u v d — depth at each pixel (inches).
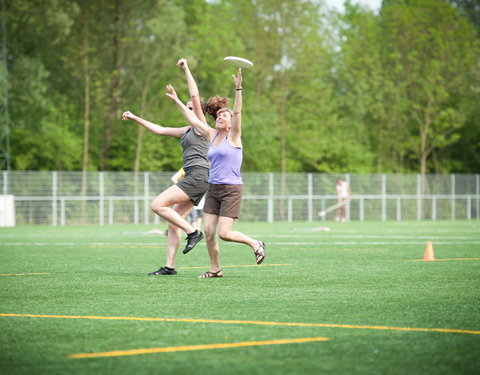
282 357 204.8
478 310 291.1
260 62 1909.4
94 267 494.3
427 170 2418.8
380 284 385.1
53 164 1866.4
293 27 1881.2
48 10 1614.2
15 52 1722.4
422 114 2208.4
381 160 2251.5
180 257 582.2
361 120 2170.3
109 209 1549.0
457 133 2336.4
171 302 316.2
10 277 424.5
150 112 1819.6
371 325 256.1
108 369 191.3
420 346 219.9
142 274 442.6
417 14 2121.1
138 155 1818.4
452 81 2132.1
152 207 409.4
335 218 1817.2
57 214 1501.0
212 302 315.9
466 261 536.4
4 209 1411.2
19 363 199.3
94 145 1904.5
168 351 213.0
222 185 395.5
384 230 1168.2
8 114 1665.8
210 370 189.8
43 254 617.6
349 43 2203.5
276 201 1739.7
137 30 1752.0
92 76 1781.5
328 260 548.4
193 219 940.0
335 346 219.9
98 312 288.4
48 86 1745.8
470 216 2030.0
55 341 228.4
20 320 268.8
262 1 1878.7
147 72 1750.7
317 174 1790.1
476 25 2450.8
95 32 1742.1
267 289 362.3
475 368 192.9
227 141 394.0
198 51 1865.2
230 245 727.7
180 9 1781.5
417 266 495.2
